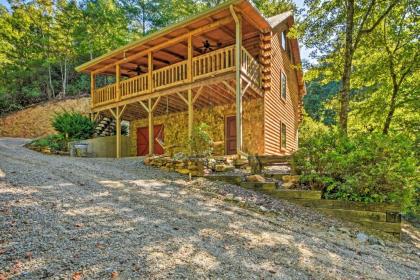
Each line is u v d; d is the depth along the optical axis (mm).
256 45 12211
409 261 4016
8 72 25734
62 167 7422
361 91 13328
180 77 11000
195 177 7340
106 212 4246
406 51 11188
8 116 22500
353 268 3379
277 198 6145
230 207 5250
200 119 13281
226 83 9656
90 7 25078
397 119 12477
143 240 3410
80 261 2785
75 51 26297
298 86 19266
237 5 8820
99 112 14914
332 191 5930
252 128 11438
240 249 3475
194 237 3668
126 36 26969
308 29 10961
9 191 4773
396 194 5250
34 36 26188
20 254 2816
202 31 10289
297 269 3131
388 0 10203
